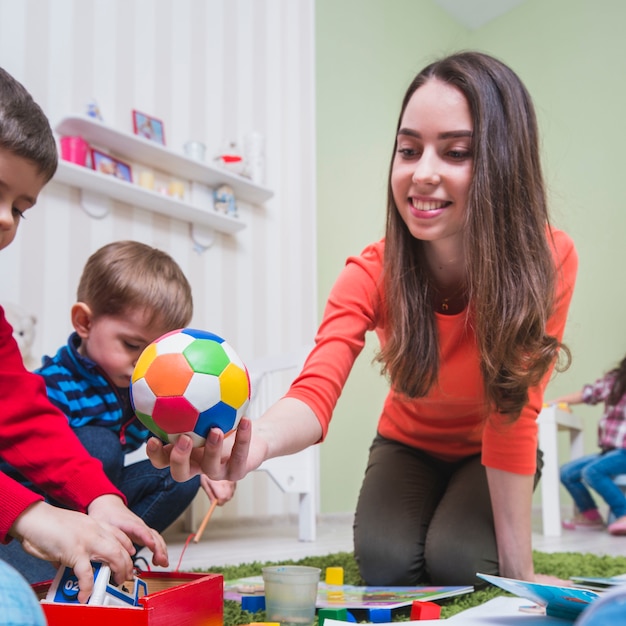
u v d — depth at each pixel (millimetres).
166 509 1208
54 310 2135
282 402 951
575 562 1508
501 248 993
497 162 984
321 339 1065
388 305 1142
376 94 3475
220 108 2766
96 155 2234
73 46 2258
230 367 672
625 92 3457
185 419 645
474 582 1126
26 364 1833
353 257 1206
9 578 387
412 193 1015
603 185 3471
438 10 3939
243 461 726
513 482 1109
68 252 2188
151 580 772
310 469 2176
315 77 3141
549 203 1697
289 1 3148
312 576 858
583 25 3654
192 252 2588
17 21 2113
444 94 989
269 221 2930
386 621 880
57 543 634
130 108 2420
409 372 1119
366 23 3467
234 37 2861
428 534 1205
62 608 595
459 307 1149
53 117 2184
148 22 2514
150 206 2428
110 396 1155
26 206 773
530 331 1012
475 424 1283
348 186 3254
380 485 1305
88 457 812
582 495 2918
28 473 794
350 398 3053
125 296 1123
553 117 3701
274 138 3012
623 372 2887
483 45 4074
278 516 2746
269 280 2885
